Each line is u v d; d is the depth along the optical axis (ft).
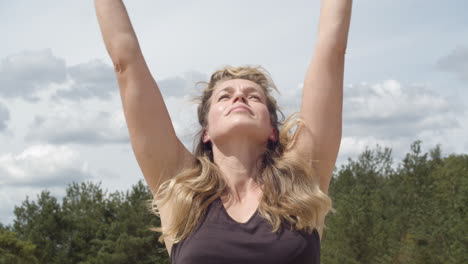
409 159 148.15
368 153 163.12
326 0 15.38
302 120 14.73
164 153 14.37
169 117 14.66
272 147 15.17
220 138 14.29
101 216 168.86
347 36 14.98
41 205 167.53
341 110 14.85
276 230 12.35
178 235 12.83
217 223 12.57
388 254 95.25
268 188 13.34
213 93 15.65
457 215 87.20
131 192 163.53
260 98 15.03
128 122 14.39
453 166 177.78
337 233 96.17
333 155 14.79
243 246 12.09
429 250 91.50
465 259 80.38
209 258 12.04
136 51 14.40
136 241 145.38
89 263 149.28
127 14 14.97
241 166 14.15
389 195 144.46
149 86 14.35
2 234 135.74
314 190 13.61
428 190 138.51
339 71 14.85
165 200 13.60
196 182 13.47
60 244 163.53
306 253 12.24
